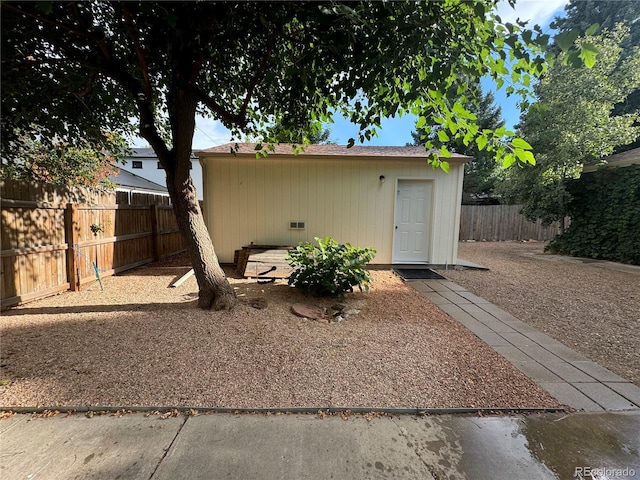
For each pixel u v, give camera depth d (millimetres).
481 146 2400
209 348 2703
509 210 13203
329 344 2889
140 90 3174
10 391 2059
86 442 1678
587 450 1688
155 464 1543
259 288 4840
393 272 6332
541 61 1938
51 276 4223
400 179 6562
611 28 13016
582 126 8062
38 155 4934
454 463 1589
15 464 1522
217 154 6133
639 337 3281
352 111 3822
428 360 2643
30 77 2846
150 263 6738
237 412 1946
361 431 1815
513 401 2109
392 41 2141
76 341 2762
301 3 2258
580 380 2410
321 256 4434
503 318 3797
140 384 2174
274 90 3727
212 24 2568
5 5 2150
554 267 7109
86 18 2615
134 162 18672
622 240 7684
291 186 6473
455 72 2205
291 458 1602
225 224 6504
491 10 1989
